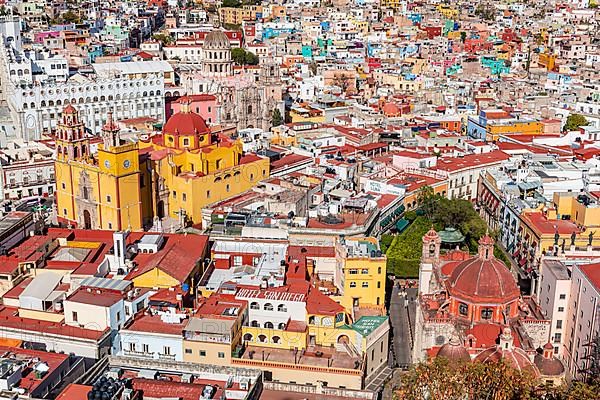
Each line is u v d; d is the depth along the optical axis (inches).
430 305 6072.8
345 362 5644.7
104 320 5462.6
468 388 4731.8
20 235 6781.5
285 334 5743.1
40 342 5413.4
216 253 6801.2
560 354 6638.8
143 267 6363.2
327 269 6870.1
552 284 6579.7
